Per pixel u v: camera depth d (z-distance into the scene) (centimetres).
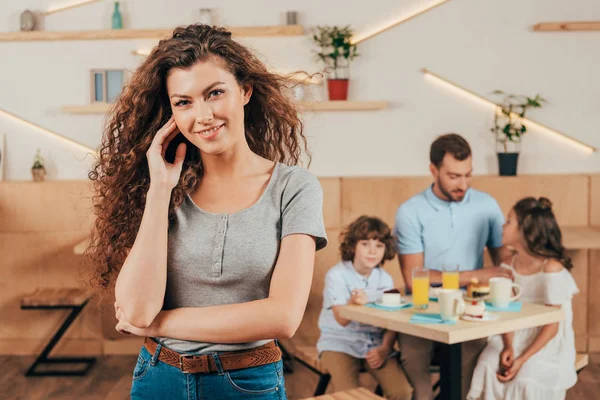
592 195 464
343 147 480
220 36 139
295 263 137
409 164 480
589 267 465
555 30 466
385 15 472
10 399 399
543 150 479
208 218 142
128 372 447
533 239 312
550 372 297
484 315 280
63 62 479
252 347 141
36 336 482
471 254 344
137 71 145
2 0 479
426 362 323
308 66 473
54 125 483
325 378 326
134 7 475
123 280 136
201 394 139
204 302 140
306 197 142
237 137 140
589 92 475
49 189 470
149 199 138
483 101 476
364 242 325
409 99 477
